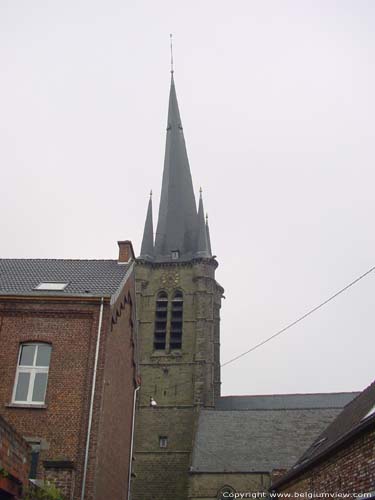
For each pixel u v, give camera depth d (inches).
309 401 2335.1
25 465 432.8
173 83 3036.4
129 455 1016.9
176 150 2871.6
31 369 798.5
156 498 1994.3
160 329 2362.2
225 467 1715.1
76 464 724.7
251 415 1945.1
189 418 2135.8
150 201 2728.8
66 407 761.6
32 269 997.8
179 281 2456.9
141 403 2176.4
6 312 823.7
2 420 376.5
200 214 2613.2
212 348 2304.4
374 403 735.7
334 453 610.5
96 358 785.6
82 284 893.8
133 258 1059.3
